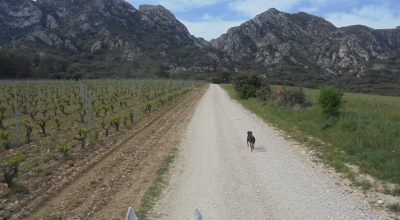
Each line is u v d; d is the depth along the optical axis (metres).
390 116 15.39
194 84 74.19
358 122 14.27
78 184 8.19
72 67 79.50
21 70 63.69
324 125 15.01
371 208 6.83
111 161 10.33
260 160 10.71
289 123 17.73
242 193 7.70
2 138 12.12
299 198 7.38
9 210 6.50
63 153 10.94
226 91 53.28
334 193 7.70
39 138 13.55
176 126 17.48
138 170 9.52
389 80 87.62
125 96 32.78
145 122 18.67
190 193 7.68
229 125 18.02
